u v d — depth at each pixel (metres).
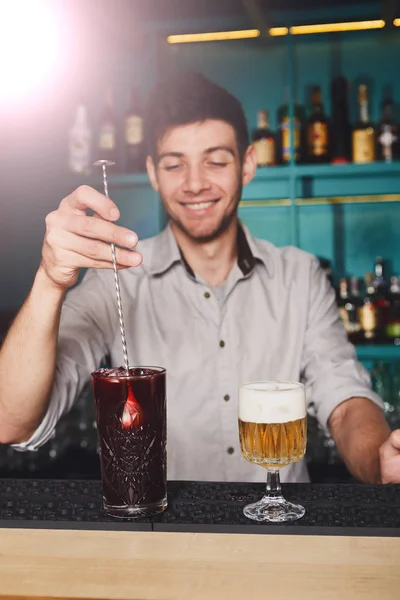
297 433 0.90
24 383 1.23
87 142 2.82
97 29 2.87
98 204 0.98
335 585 0.67
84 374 1.65
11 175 3.09
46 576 0.70
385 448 1.11
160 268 1.94
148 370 0.89
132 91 2.77
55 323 1.20
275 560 0.72
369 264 3.01
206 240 1.97
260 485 0.98
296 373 1.92
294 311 1.95
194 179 1.96
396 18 2.75
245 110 3.02
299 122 2.79
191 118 1.95
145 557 0.74
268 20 2.73
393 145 2.76
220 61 3.02
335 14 2.69
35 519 0.84
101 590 0.67
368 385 1.81
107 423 0.84
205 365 1.92
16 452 2.62
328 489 0.96
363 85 2.76
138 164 2.77
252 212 3.05
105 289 1.90
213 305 1.93
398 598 0.64
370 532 0.79
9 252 3.12
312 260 2.02
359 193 2.86
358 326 2.79
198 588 0.67
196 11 2.66
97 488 0.97
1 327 2.99
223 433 1.91
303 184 2.88
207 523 0.82
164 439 0.87
